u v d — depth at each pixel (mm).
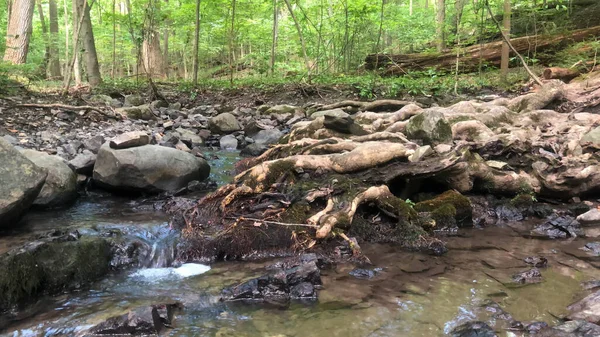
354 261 4270
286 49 22641
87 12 14570
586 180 5859
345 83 14266
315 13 18281
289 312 3297
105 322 3006
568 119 7691
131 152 5820
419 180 5883
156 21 16812
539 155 6359
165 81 18828
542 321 3092
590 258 4301
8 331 3000
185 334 2992
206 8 17266
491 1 13953
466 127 6840
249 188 5191
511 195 6074
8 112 8922
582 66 12164
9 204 4223
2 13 18375
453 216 5258
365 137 6926
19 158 4453
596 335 2789
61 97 11445
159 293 3607
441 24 15609
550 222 5211
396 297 3510
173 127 9828
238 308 3367
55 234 4285
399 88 12727
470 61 15164
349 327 3068
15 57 14977
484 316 3180
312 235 4547
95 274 3893
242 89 14734
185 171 6082
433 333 2973
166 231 4711
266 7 20391
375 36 18969
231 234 4500
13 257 3389
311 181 5539
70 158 6586
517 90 11773
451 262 4250
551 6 16250
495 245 4719
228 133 9914
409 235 4777
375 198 5199
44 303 3410
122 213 5250
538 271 3898
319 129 7758
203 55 24922
